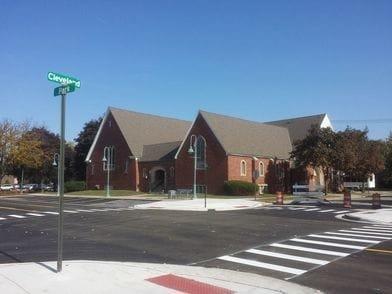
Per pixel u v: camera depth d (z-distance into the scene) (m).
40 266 11.04
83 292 8.76
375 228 20.22
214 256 13.50
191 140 59.81
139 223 22.69
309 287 9.70
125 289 9.02
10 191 78.88
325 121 73.25
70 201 48.16
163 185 63.81
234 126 61.88
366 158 62.66
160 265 11.74
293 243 15.66
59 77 9.85
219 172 56.78
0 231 20.16
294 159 63.97
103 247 15.28
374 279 10.38
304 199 45.31
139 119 70.88
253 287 9.41
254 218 25.59
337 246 14.88
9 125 75.31
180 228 20.38
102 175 70.06
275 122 77.75
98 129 75.19
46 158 80.19
